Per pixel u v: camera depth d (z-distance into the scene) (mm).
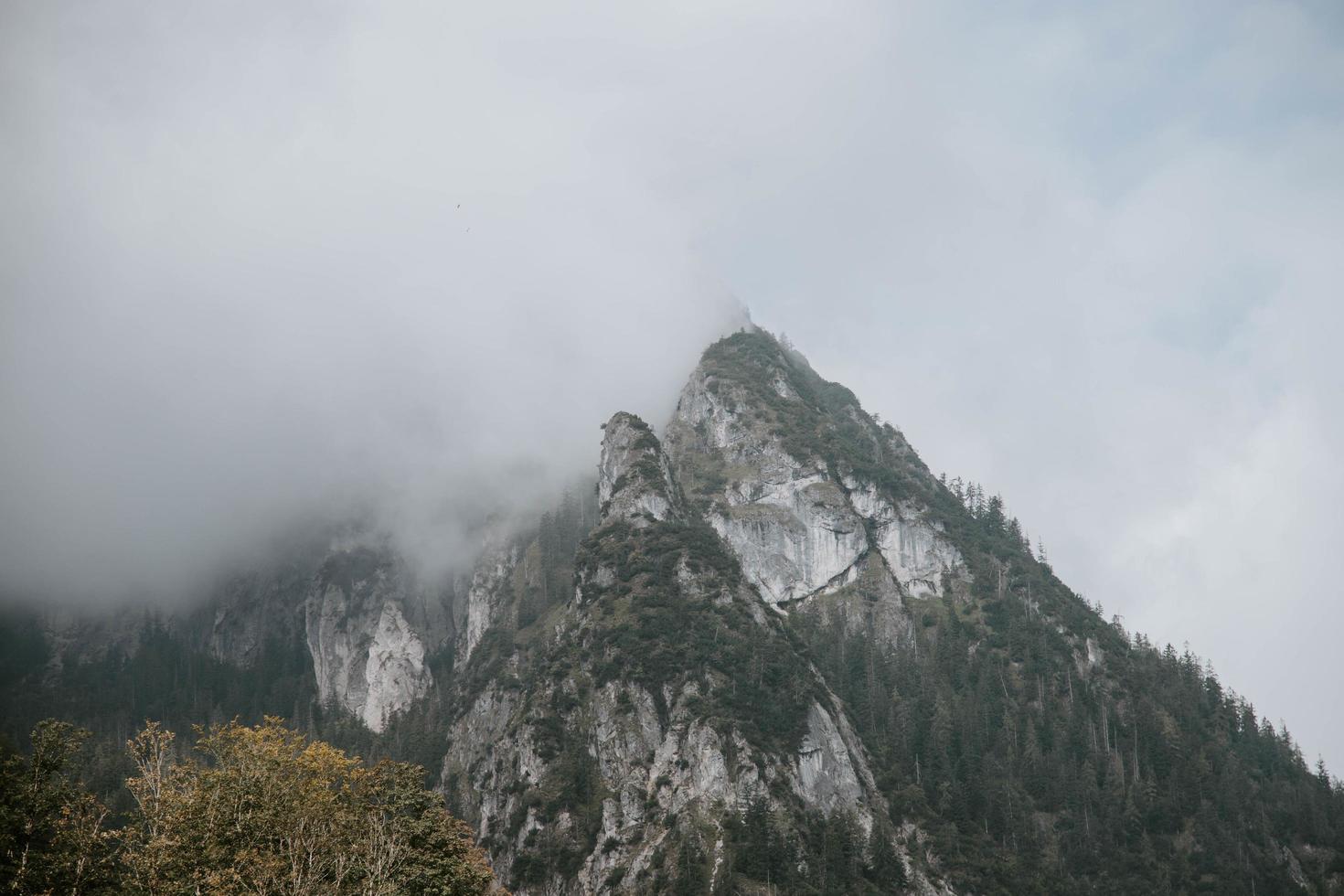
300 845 109125
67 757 112625
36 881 101000
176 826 106875
